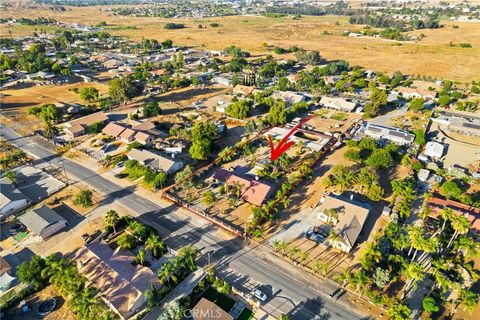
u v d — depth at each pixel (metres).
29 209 101.44
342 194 107.62
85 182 115.25
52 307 70.75
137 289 71.38
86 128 151.50
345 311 70.75
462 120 158.62
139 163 122.31
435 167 120.31
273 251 86.12
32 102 187.38
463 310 70.31
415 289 74.69
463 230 78.06
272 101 174.38
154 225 95.06
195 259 83.44
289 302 72.62
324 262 82.56
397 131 145.62
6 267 78.69
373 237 89.75
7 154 131.50
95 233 91.69
